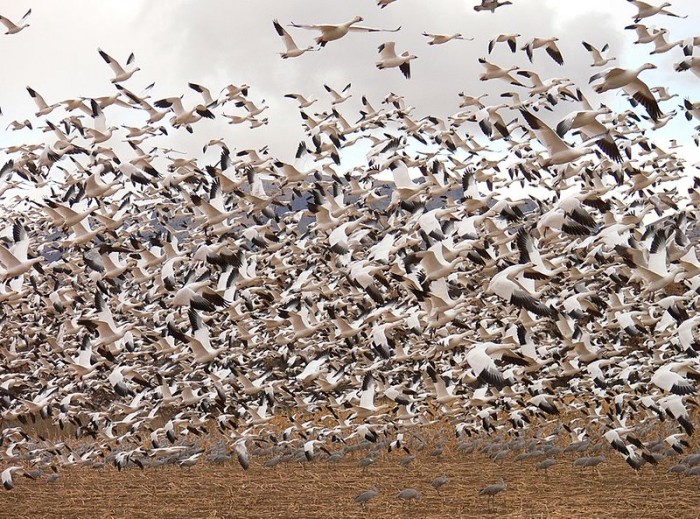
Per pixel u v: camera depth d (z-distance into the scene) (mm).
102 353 24516
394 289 30156
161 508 24328
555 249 31672
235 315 29312
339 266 30547
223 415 32531
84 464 31812
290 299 29891
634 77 19672
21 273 24938
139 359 35812
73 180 33188
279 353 32875
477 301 31906
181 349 31641
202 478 29281
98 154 30812
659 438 30469
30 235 36562
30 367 38031
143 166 30641
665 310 25781
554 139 19484
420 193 26969
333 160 33062
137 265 28891
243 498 25203
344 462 31594
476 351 18031
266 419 30797
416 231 26406
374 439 29234
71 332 31875
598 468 27766
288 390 33094
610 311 28516
